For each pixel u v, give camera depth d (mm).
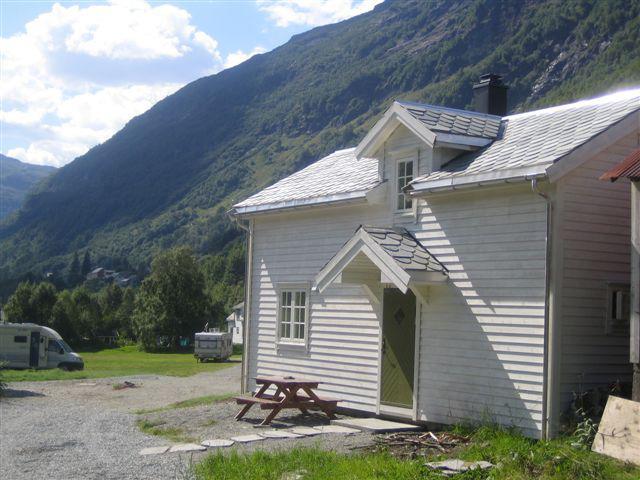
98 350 77375
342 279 14297
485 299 12570
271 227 18531
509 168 11859
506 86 17406
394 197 14961
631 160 10445
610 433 9953
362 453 10953
